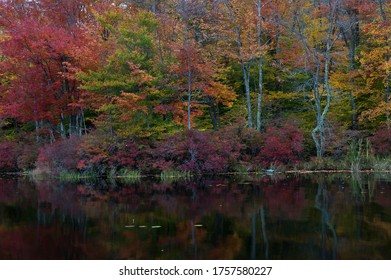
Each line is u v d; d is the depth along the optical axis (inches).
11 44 861.8
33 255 271.0
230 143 852.6
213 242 297.4
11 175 932.0
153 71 855.7
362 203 440.1
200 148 821.9
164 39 957.2
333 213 389.1
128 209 441.1
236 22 951.0
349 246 279.1
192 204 464.8
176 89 868.0
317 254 263.1
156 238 311.7
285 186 607.5
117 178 816.9
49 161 856.9
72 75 837.2
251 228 337.1
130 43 840.3
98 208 450.3
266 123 999.6
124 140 845.2
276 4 976.3
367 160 864.3
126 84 786.8
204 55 928.9
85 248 286.5
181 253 271.7
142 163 845.2
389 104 867.4
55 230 342.6
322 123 903.1
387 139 864.9
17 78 939.3
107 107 791.1
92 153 832.9
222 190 580.4
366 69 905.5
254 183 660.1
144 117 857.5
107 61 828.0
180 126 916.6
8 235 324.8
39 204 482.3
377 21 927.7
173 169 831.1
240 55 916.6
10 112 887.7
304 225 343.0
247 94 941.2
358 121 1003.3
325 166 876.6
